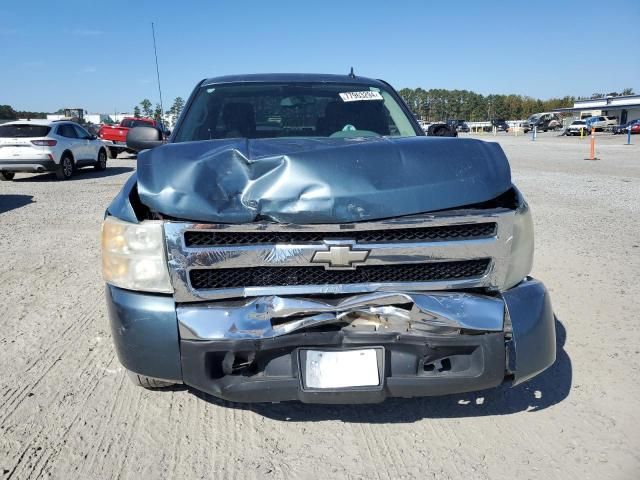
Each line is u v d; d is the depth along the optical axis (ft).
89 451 9.08
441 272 8.29
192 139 12.16
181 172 7.98
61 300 16.52
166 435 9.57
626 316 14.94
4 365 12.17
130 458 8.92
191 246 7.93
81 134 56.29
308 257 7.86
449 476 8.50
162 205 7.89
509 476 8.49
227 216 7.76
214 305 8.11
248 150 8.25
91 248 23.20
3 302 16.28
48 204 35.45
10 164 48.01
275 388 8.18
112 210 8.59
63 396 10.84
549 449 9.16
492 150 8.83
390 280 8.14
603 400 10.67
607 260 20.56
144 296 8.28
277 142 8.79
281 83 13.66
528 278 9.25
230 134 12.29
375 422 10.00
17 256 21.74
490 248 8.25
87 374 11.79
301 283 8.04
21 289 17.52
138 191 8.06
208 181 7.88
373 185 7.88
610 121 194.80
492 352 8.33
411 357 8.23
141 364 8.34
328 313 7.91
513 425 9.87
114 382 11.46
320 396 8.07
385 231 7.96
